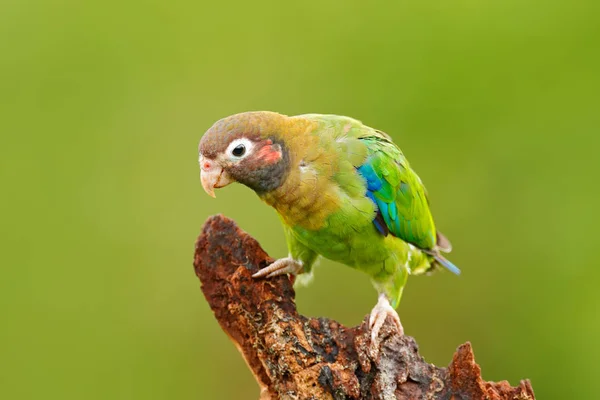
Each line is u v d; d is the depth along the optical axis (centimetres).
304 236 955
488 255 1491
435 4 1578
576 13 1549
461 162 1527
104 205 1532
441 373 794
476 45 1552
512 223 1495
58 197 1535
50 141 1561
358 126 976
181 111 1581
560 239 1470
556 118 1521
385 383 793
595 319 1423
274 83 1593
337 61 1591
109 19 1606
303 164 917
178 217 1517
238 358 1469
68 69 1590
